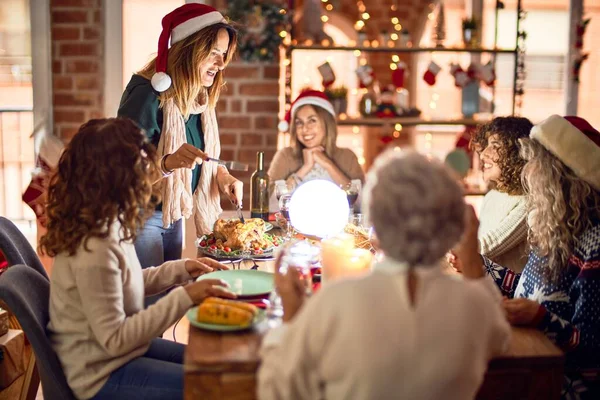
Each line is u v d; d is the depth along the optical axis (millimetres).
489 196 2379
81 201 1545
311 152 3314
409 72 4992
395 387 1077
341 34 4961
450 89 5055
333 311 1080
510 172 2197
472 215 1480
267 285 1722
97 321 1531
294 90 5000
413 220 1076
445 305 1097
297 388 1118
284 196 2260
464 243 1486
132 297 1642
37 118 4176
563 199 1682
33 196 3770
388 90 4367
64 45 4145
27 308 1533
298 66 4984
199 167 2658
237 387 1297
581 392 1634
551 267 1706
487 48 4367
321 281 1697
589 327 1595
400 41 4598
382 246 1119
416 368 1073
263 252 2109
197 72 2502
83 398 1598
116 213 1566
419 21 4910
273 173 3350
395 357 1065
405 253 1095
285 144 4242
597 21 4871
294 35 4414
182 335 3189
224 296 1597
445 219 1091
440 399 1098
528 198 1847
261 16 4070
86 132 1586
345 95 4309
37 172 3818
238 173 4246
